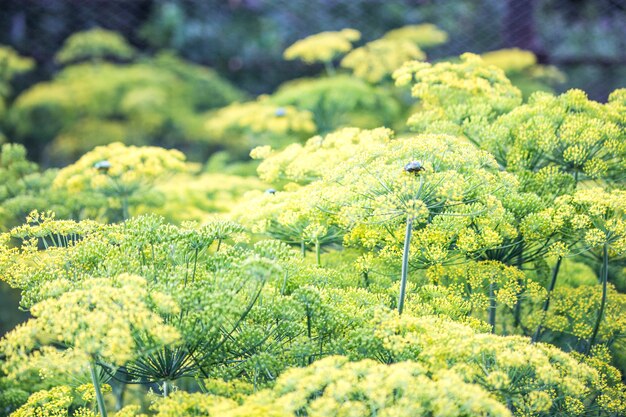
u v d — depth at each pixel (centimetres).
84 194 816
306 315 506
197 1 2194
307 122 1065
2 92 1688
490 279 574
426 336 465
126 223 530
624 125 659
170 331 412
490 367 461
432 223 558
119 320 401
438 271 580
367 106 1177
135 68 1872
